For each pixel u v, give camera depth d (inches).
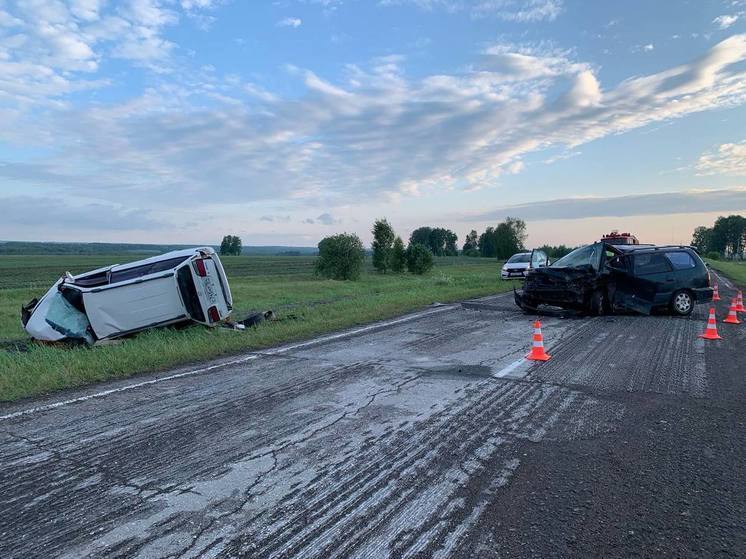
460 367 290.2
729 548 115.6
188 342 354.3
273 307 645.9
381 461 161.5
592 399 227.0
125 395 236.8
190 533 120.7
